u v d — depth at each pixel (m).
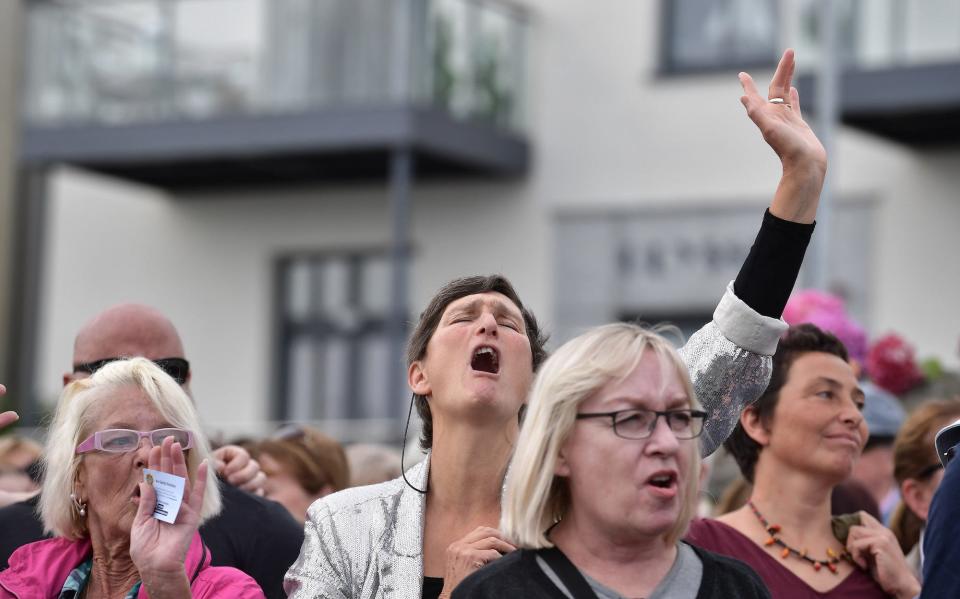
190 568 8.56
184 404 8.80
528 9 38.16
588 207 37.47
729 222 36.16
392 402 35.84
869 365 18.48
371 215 39.56
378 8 36.03
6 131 38.81
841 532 9.70
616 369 6.96
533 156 38.09
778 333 8.70
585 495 6.97
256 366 40.53
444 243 38.84
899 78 31.48
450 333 8.74
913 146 33.94
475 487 8.70
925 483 11.32
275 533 10.40
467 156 36.50
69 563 8.88
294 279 40.59
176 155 37.47
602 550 7.02
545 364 7.19
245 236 40.88
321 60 36.47
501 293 9.11
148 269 41.69
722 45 36.41
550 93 37.97
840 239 34.72
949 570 7.29
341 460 12.95
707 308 36.31
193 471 8.68
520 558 7.08
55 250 42.53
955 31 31.36
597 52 37.56
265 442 12.88
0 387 9.20
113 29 38.34
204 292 41.19
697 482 7.05
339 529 8.73
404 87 35.59
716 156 36.31
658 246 36.81
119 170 39.84
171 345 10.88
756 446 9.90
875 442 13.41
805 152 8.53
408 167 35.75
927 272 33.84
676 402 7.01
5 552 9.98
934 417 11.35
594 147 37.47
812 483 9.60
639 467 6.89
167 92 37.81
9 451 14.50
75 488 8.75
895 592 9.36
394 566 8.58
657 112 36.91
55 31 38.84
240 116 36.91
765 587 7.19
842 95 31.88
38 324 42.25
